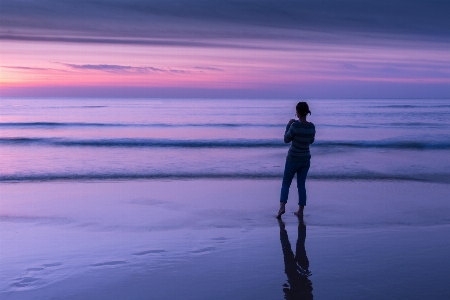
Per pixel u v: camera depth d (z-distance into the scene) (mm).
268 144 16594
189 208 7359
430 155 13977
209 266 4617
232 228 6164
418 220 6609
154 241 5516
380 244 5402
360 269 4547
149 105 61125
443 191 8758
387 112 42719
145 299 3818
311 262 4762
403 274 4391
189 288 4051
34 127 25266
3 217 6719
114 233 5875
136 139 17484
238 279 4277
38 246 5277
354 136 21891
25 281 4184
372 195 8406
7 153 13961
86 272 4418
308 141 6762
